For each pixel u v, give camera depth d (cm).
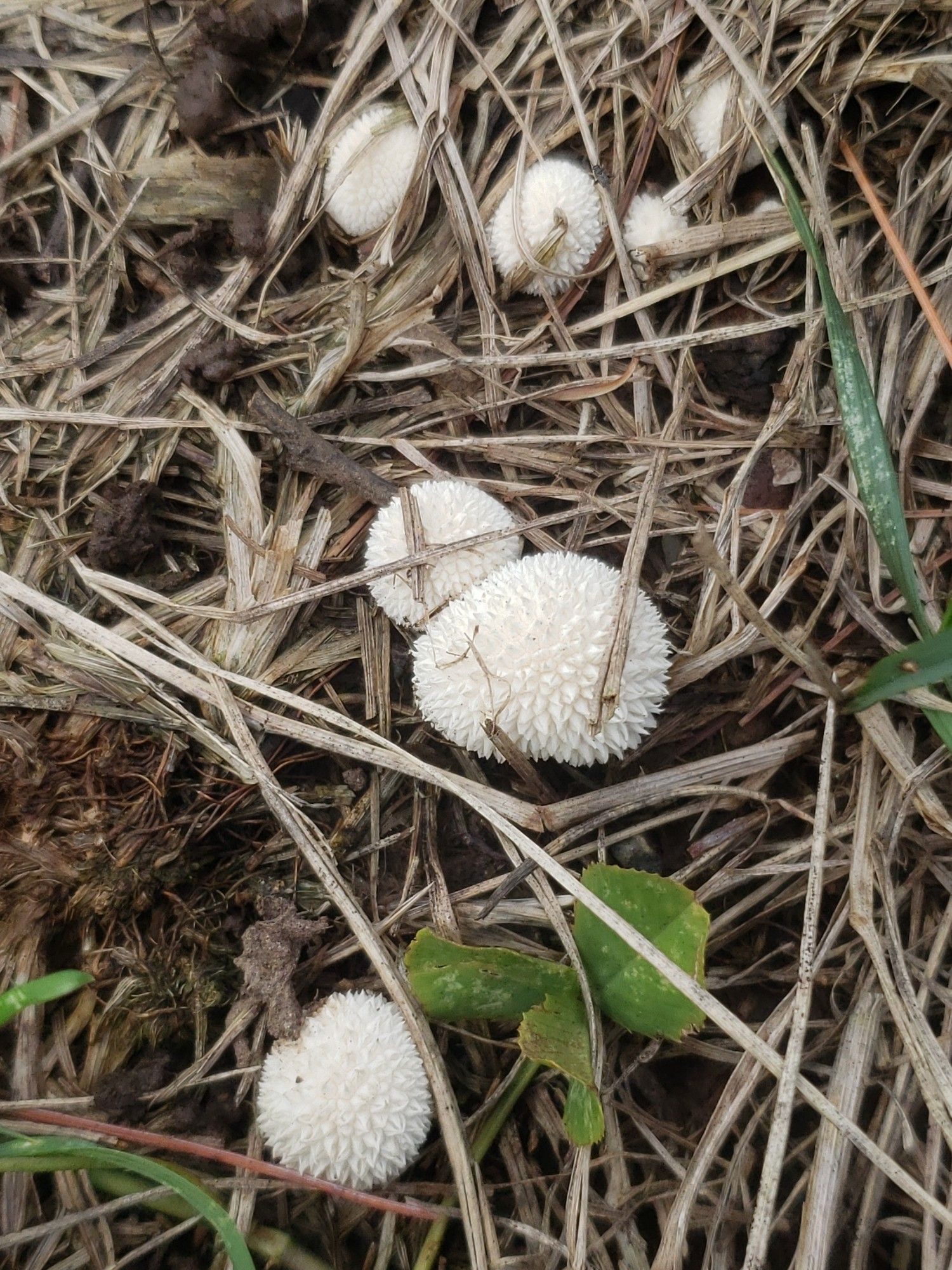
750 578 11
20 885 10
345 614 12
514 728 9
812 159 11
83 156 12
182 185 12
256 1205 9
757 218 12
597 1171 10
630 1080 10
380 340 12
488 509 11
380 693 11
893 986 9
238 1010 10
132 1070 10
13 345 12
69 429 12
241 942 10
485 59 12
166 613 11
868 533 11
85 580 11
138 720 11
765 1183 8
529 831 11
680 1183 9
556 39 12
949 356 10
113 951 10
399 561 10
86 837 10
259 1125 9
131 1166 8
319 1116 8
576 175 12
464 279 12
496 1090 10
